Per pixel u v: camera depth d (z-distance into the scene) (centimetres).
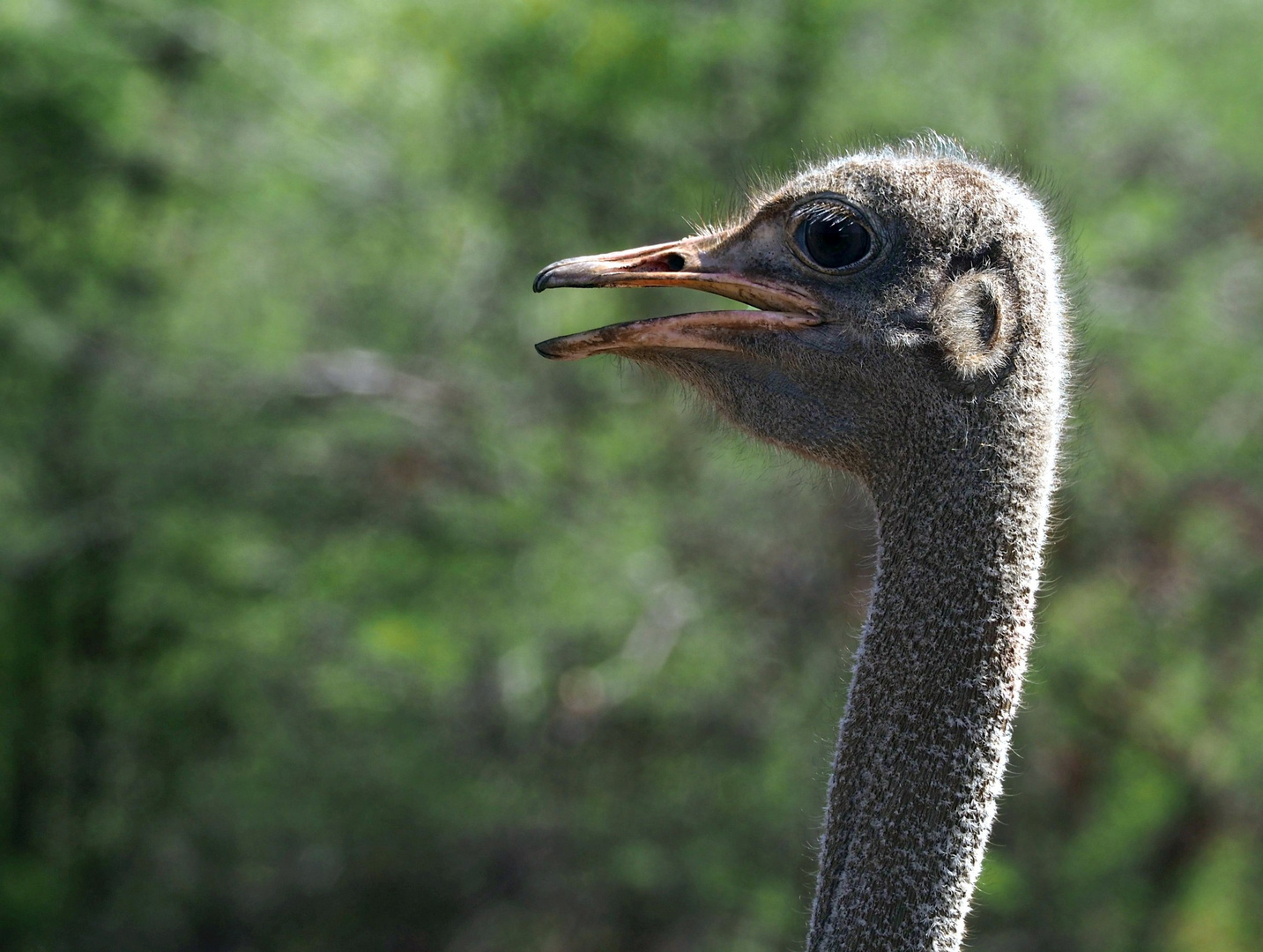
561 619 1477
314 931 1570
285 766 1602
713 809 1434
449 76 1377
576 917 1485
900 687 459
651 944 1468
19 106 1456
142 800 1702
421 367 1538
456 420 1498
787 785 1411
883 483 483
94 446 1587
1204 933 1564
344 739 1588
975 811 452
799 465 573
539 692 1491
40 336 1495
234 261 1645
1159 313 1381
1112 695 1477
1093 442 1321
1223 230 1455
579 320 1449
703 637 1456
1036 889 1451
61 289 1591
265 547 1593
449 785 1494
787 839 1397
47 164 1527
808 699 1414
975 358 470
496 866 1495
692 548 1463
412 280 1592
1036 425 468
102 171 1555
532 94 1326
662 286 509
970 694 456
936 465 474
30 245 1584
